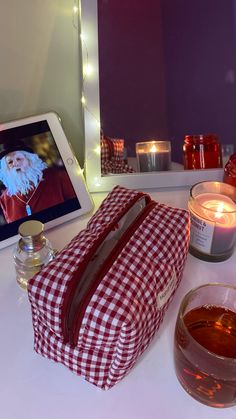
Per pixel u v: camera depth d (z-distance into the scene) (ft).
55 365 1.36
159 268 1.32
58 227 1.87
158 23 1.85
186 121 2.05
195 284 1.66
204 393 1.25
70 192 1.91
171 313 1.53
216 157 2.15
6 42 1.83
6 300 1.56
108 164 2.01
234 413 1.27
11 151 1.83
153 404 1.28
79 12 1.79
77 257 1.28
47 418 1.24
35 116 1.90
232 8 1.92
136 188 2.08
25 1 1.76
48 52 1.91
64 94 2.04
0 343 1.42
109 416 1.25
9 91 1.95
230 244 1.71
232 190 1.86
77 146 2.22
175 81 1.97
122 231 1.41
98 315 1.17
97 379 1.28
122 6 1.77
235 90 2.08
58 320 1.20
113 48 1.83
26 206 1.82
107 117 1.93
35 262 1.56
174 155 2.08
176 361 1.29
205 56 1.98
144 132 2.01
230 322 1.37
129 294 1.21
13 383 1.32
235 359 1.12
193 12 1.89
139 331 1.20
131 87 1.91
